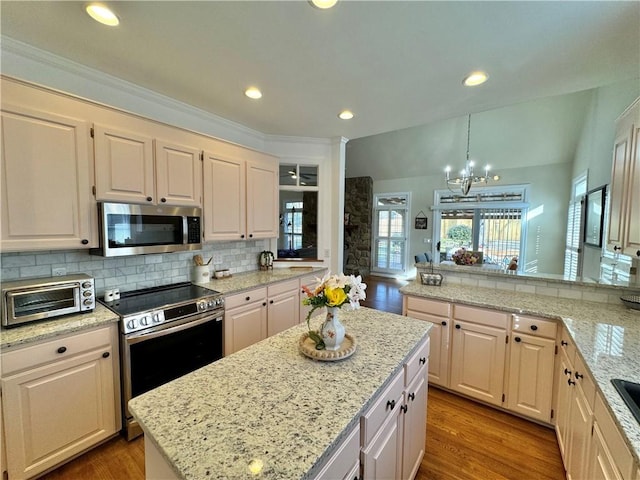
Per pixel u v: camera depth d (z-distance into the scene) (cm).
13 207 158
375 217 804
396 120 299
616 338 154
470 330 225
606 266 329
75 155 180
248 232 301
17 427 146
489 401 220
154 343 195
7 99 154
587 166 444
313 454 76
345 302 130
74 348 163
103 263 222
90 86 210
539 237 602
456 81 212
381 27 155
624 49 170
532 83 214
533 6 137
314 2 138
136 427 187
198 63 194
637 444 83
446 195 703
